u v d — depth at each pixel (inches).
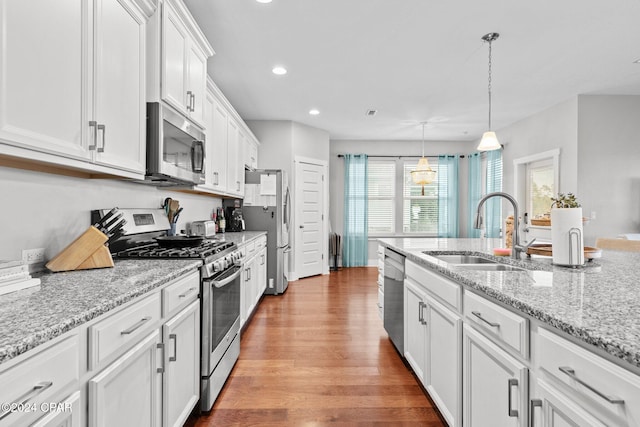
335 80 153.7
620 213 169.2
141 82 68.6
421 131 247.8
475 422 53.1
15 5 39.1
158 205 105.1
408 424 71.4
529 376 40.0
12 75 38.8
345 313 149.0
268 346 112.6
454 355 60.9
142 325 47.2
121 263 67.3
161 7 72.7
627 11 99.2
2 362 25.1
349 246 271.4
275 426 70.5
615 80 151.9
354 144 277.9
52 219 60.4
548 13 100.6
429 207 280.1
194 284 68.7
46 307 36.8
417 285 85.0
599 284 49.6
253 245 139.7
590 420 29.9
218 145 129.2
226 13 101.3
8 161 50.4
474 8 98.3
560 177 181.2
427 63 135.5
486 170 257.6
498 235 237.1
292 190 218.8
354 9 99.1
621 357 26.4
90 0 52.2
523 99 177.3
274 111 200.1
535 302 39.5
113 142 58.7
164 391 54.6
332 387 86.4
